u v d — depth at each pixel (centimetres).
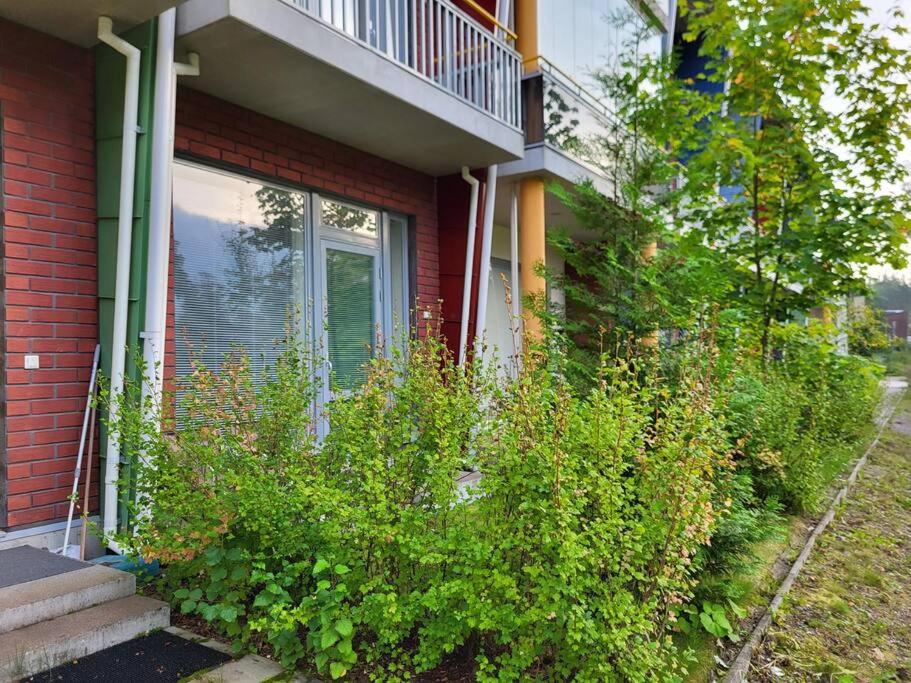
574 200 558
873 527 560
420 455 289
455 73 588
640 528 243
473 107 580
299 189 584
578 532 255
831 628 355
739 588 348
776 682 298
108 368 396
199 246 499
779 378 650
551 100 721
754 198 702
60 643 261
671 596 256
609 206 541
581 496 243
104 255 399
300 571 279
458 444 279
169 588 329
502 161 668
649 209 542
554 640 246
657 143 626
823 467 644
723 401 370
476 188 681
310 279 591
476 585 246
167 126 384
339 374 620
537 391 282
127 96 377
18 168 369
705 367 400
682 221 709
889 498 673
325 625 249
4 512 360
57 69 388
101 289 400
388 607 246
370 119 541
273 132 538
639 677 235
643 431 299
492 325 959
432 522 274
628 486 259
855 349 1501
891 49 620
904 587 425
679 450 262
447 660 275
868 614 379
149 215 388
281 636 266
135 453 326
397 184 673
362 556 275
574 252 538
